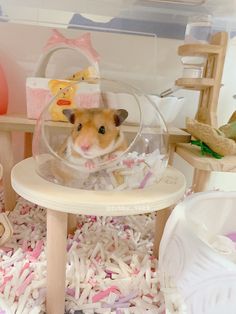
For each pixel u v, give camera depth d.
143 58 0.51
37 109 0.39
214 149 0.35
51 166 0.28
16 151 0.51
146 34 0.50
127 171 0.27
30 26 0.47
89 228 0.39
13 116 0.42
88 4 0.45
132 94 0.35
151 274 0.31
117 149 0.27
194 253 0.23
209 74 0.43
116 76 0.51
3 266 0.31
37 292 0.28
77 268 0.31
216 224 0.34
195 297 0.22
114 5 0.45
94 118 0.27
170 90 0.49
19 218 0.40
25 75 0.49
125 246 0.36
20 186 0.25
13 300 0.27
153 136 0.31
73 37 0.48
